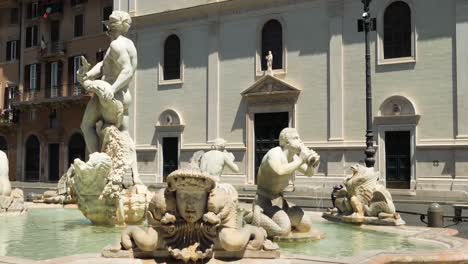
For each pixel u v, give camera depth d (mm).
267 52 33000
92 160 8305
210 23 35031
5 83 48906
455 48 26828
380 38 28875
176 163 36219
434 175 27047
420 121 27609
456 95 26719
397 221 9141
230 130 34000
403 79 28203
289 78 31859
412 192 26859
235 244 4820
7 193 10359
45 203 12312
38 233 7902
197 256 4734
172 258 4836
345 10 30047
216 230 4867
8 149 47938
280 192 7359
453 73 26875
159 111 37031
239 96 33781
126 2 38969
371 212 9461
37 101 44969
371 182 9625
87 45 43969
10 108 47562
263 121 32906
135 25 38344
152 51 37688
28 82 47438
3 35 49531
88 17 44125
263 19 33000
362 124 29297
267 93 32188
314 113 30812
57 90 45031
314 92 30906
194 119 35562
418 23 27938
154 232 4879
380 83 28812
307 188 29391
